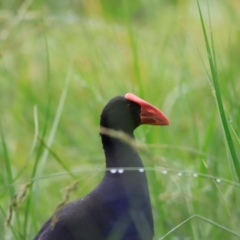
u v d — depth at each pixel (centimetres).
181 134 1102
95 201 750
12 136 1189
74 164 1080
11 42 1289
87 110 1191
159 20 1446
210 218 859
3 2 1419
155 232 898
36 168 906
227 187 906
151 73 1147
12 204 695
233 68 1040
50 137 892
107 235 741
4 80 1313
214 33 1379
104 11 1344
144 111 793
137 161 773
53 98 1295
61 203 644
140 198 756
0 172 1084
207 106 1060
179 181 905
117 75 1185
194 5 1468
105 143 786
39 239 745
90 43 1221
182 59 1035
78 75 1145
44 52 1374
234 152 666
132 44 994
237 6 1195
